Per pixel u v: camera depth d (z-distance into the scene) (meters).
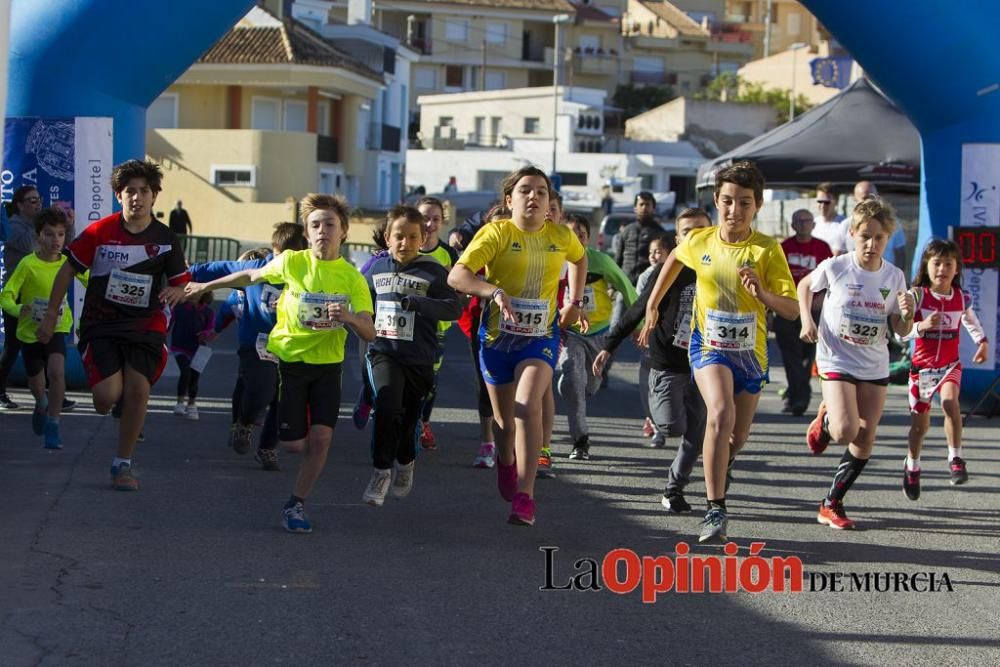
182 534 6.95
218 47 43.59
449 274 7.19
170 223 33.28
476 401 13.03
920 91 12.30
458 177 66.62
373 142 50.88
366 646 5.21
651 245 10.07
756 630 5.65
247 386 8.94
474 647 5.25
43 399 9.56
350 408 12.29
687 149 69.69
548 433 9.01
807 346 12.65
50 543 6.64
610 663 5.11
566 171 66.94
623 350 19.03
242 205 41.25
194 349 11.03
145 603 5.68
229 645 5.16
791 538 7.43
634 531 7.45
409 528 7.32
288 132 42.09
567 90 71.19
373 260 7.68
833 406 7.48
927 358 8.73
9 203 11.01
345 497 8.11
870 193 13.57
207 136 42.09
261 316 8.90
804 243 12.55
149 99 12.30
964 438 11.40
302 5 52.53
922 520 8.01
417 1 76.75
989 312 12.53
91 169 11.93
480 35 78.56
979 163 12.30
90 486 8.09
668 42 86.50
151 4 11.79
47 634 5.21
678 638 5.49
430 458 9.70
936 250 8.81
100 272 7.76
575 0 87.75
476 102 71.44
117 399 7.92
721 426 6.96
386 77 52.44
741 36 88.94
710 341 7.10
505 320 7.03
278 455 9.35
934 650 5.43
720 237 7.10
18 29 11.89
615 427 11.67
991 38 11.88
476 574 6.38
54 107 11.89
